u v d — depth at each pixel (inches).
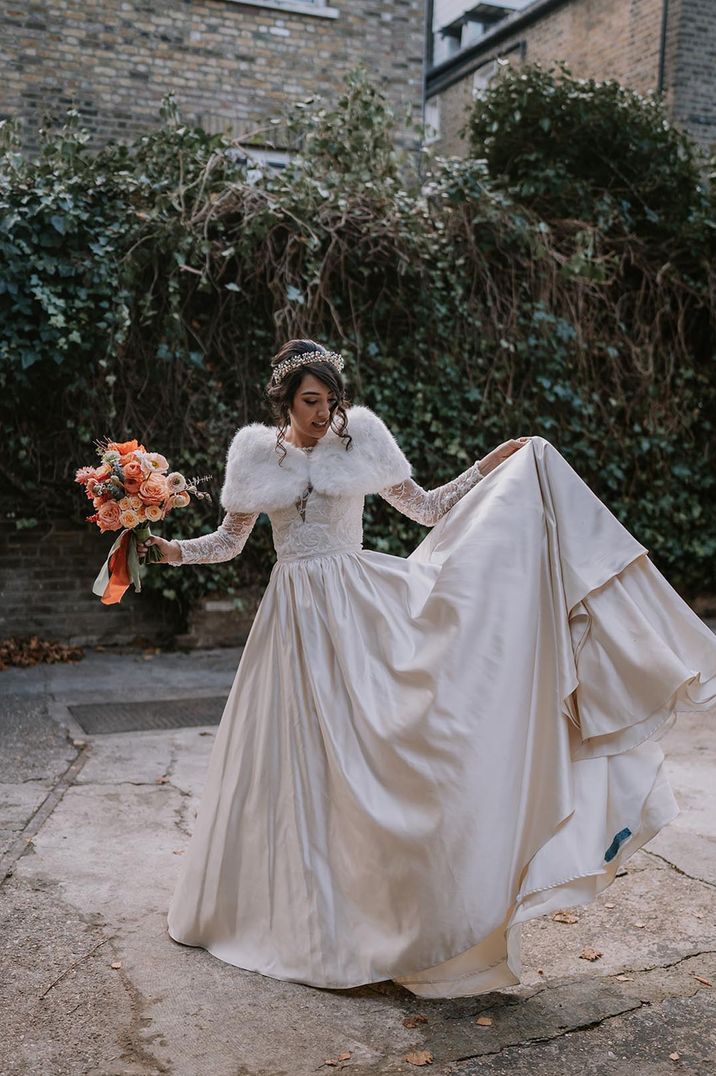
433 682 97.4
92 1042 89.0
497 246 275.3
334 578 108.0
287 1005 96.0
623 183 299.1
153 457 108.5
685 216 299.1
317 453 109.3
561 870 93.4
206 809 110.2
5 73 308.0
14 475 258.7
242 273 260.1
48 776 166.2
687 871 129.5
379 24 349.4
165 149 252.4
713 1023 93.8
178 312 248.7
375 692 102.0
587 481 295.3
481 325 274.5
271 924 104.0
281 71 338.3
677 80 407.8
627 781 100.0
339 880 101.2
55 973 101.3
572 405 282.8
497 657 97.3
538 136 293.6
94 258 242.4
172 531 260.8
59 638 272.1
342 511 109.7
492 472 109.9
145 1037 89.9
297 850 102.5
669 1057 87.7
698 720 205.6
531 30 495.5
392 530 274.8
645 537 301.3
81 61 315.9
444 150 565.6
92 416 253.3
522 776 96.0
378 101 269.1
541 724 99.3
